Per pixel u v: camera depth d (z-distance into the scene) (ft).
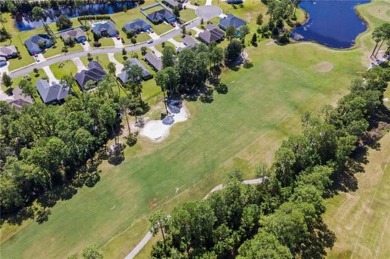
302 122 453.99
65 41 623.36
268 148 427.33
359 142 425.69
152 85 533.96
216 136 446.19
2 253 337.93
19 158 418.72
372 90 450.30
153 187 390.21
